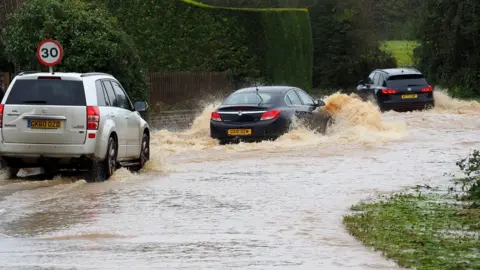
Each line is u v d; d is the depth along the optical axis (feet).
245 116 147.33
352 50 461.37
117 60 178.50
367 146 143.95
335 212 81.15
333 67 460.14
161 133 170.91
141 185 100.83
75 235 69.62
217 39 303.07
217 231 71.26
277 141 146.51
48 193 94.27
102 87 110.11
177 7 290.97
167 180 105.70
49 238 68.49
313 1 462.19
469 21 360.89
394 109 237.25
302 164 122.11
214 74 263.49
